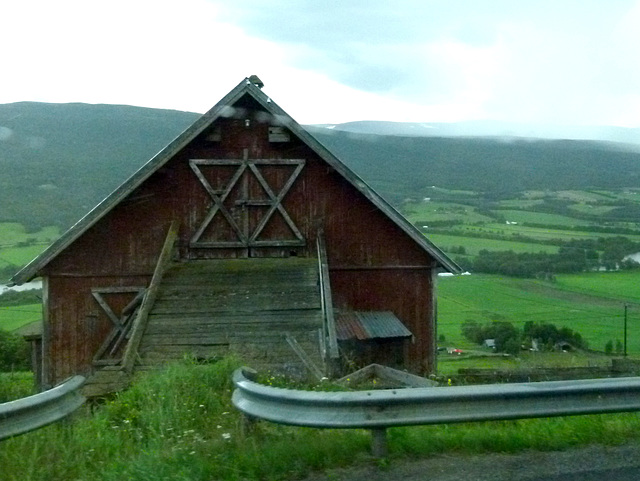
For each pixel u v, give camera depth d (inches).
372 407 225.9
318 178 780.6
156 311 643.5
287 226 774.5
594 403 241.8
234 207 770.2
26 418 244.5
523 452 235.6
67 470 226.4
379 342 761.0
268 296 668.7
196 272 704.4
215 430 275.0
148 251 759.1
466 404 231.1
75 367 747.4
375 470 217.5
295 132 752.3
